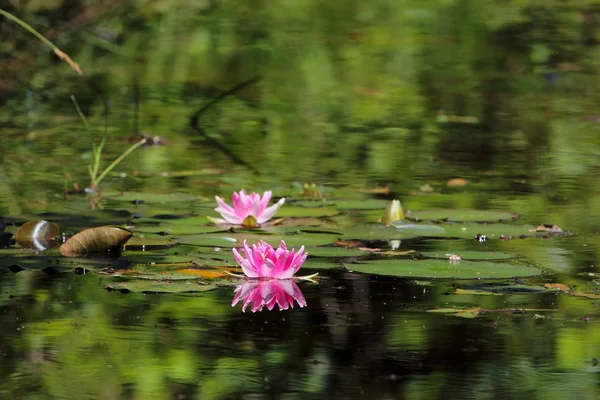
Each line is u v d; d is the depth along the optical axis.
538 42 17.08
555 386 3.77
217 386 3.78
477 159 9.73
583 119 11.89
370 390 3.74
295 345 4.25
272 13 18.70
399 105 12.92
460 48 16.81
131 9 17.05
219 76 14.85
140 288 5.09
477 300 4.95
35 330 4.43
